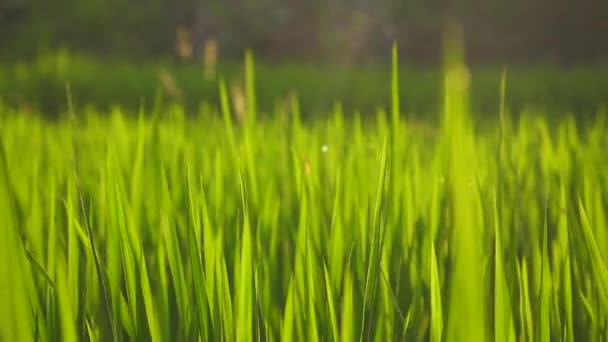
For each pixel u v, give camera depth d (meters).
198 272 1.55
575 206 1.81
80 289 1.63
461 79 1.27
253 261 1.55
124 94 12.73
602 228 1.79
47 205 2.06
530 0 30.95
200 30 30.08
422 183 2.23
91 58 15.97
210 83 12.06
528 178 2.18
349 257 1.55
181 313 1.62
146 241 1.89
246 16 30.28
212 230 1.71
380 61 30.02
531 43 31.05
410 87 13.13
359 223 1.80
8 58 28.75
